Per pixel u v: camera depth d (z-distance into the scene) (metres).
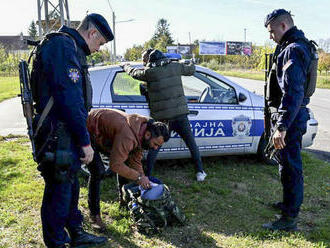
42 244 2.79
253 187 4.18
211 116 4.51
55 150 2.20
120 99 4.16
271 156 3.14
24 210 3.35
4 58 39.78
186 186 4.13
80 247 2.76
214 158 5.23
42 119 2.23
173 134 4.34
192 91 4.49
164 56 3.84
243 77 34.38
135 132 2.71
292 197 3.09
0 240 2.81
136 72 3.88
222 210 3.55
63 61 2.15
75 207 2.74
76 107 2.16
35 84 2.28
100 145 2.86
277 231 3.12
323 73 31.77
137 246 2.83
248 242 2.93
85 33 2.44
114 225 3.12
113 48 30.44
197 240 2.96
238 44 59.03
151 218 3.03
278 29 2.90
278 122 2.82
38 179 4.20
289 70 2.73
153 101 3.87
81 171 4.19
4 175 4.27
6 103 12.60
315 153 6.07
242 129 4.71
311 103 13.05
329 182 4.42
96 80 4.15
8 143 6.09
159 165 4.85
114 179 4.25
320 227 3.24
